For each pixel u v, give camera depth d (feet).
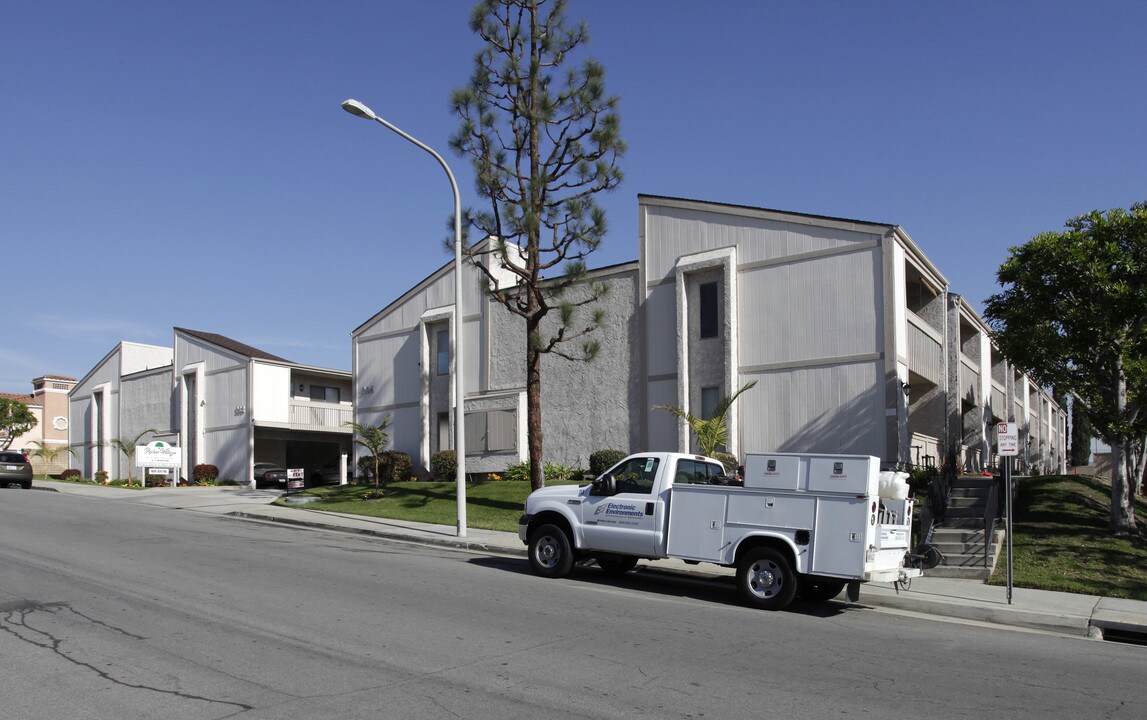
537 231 66.95
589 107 66.49
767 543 38.37
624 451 83.46
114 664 25.20
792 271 74.69
